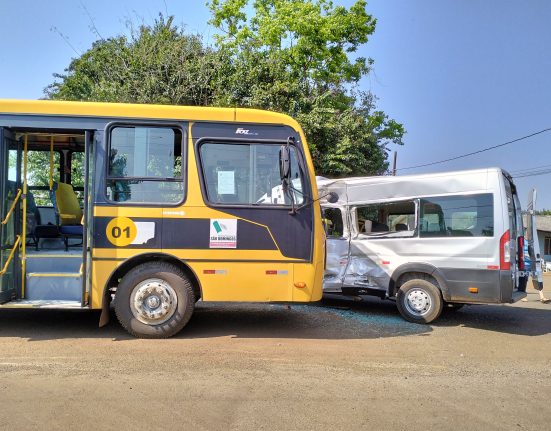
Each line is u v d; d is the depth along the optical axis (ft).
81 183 26.30
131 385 16.19
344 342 22.91
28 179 23.95
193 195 22.26
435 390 16.71
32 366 17.92
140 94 52.60
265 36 71.26
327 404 15.06
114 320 25.89
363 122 65.67
